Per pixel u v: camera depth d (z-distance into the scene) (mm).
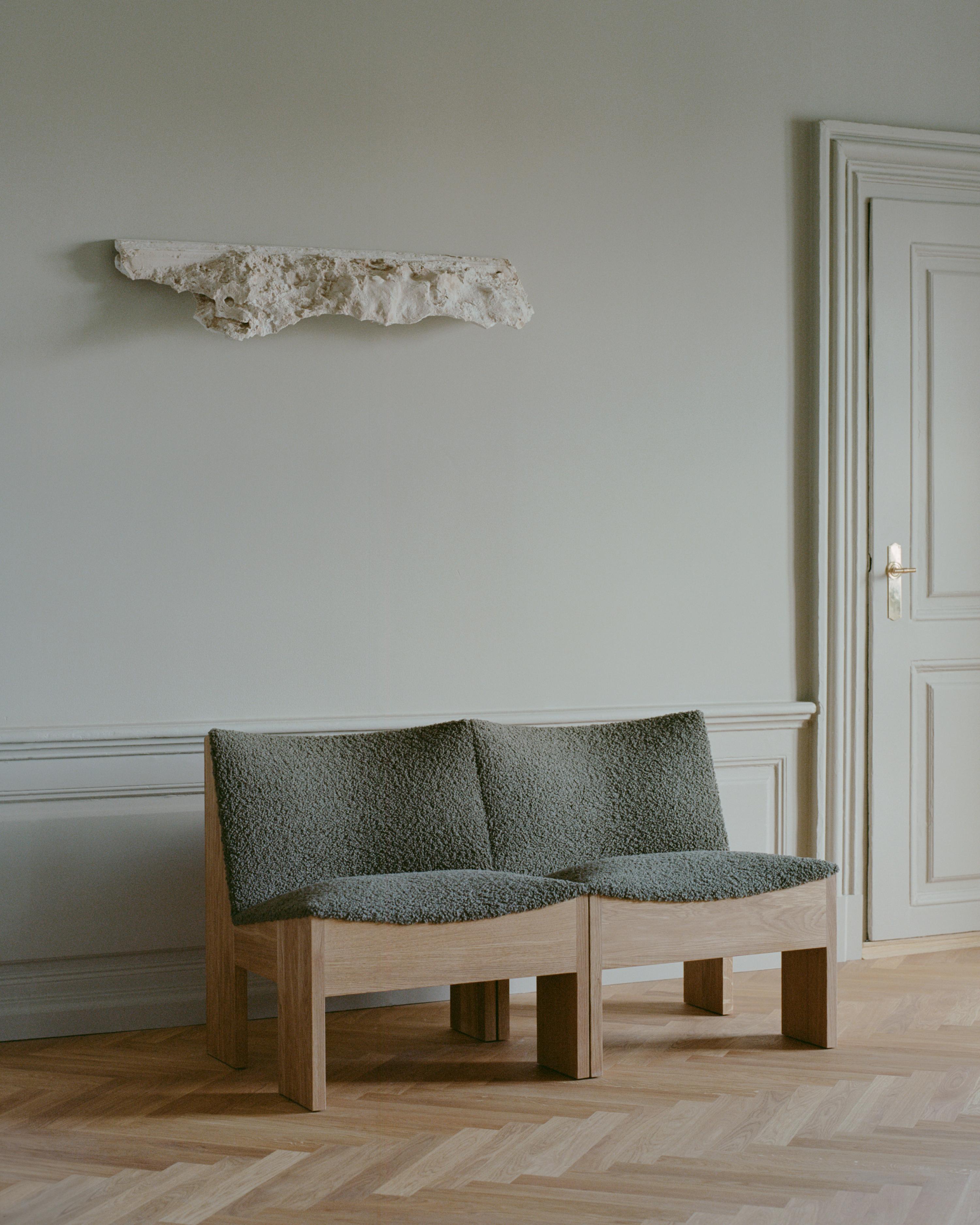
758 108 3826
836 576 3844
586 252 3668
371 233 3479
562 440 3643
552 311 3635
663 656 3729
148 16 3293
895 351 3922
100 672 3244
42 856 3150
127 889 3215
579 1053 2711
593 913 2727
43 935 3146
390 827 2992
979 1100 2561
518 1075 2758
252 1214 2041
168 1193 2129
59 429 3217
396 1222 2006
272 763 2918
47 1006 3146
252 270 3301
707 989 3289
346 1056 2912
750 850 3779
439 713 3516
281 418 3396
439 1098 2600
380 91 3490
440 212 3539
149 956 3244
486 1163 2248
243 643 3361
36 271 3201
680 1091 2627
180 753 3271
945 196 3975
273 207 3393
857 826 3867
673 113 3750
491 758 3141
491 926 2633
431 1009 3383
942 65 4000
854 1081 2684
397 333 3496
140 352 3279
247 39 3375
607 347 3686
